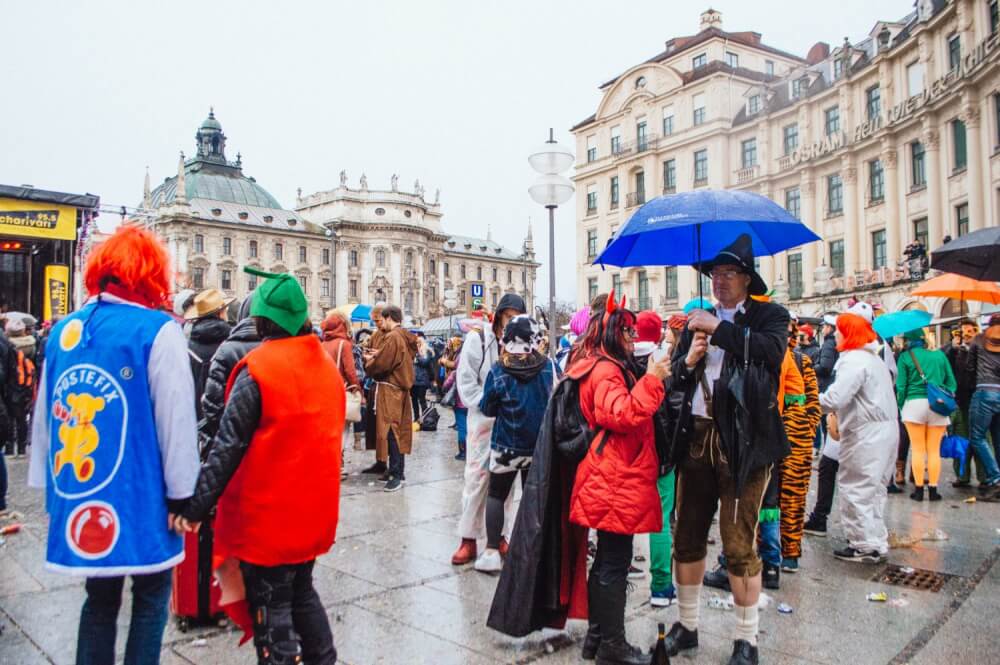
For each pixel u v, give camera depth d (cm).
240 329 372
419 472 876
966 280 752
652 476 335
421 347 1365
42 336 1076
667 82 4400
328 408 288
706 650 363
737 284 348
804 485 492
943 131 2714
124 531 238
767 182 3838
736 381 327
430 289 10069
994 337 746
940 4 2803
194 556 379
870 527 509
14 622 390
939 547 553
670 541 431
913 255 2592
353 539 568
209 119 9494
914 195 2914
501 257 11575
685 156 4294
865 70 3206
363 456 1009
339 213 9144
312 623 296
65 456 240
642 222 367
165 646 362
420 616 406
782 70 4569
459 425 988
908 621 400
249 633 302
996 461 751
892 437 513
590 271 4947
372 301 9112
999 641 371
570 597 363
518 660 351
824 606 426
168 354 250
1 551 523
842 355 529
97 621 252
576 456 345
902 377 746
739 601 341
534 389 474
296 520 273
